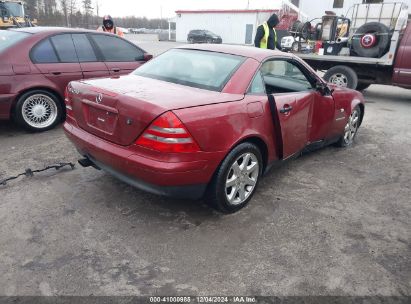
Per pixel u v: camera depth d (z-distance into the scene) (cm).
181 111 271
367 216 348
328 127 464
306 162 480
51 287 241
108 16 846
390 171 464
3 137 517
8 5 2045
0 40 536
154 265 266
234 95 318
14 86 500
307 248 293
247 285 250
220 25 4097
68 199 350
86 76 569
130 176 289
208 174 295
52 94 541
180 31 4378
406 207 370
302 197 379
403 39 858
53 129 555
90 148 312
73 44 564
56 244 284
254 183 350
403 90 1173
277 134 355
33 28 567
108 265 263
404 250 296
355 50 930
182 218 326
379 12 985
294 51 1045
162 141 265
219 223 321
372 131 653
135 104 274
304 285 253
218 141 292
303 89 416
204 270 263
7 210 326
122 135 286
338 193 393
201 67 351
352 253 289
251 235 306
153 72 368
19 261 263
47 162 434
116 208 338
